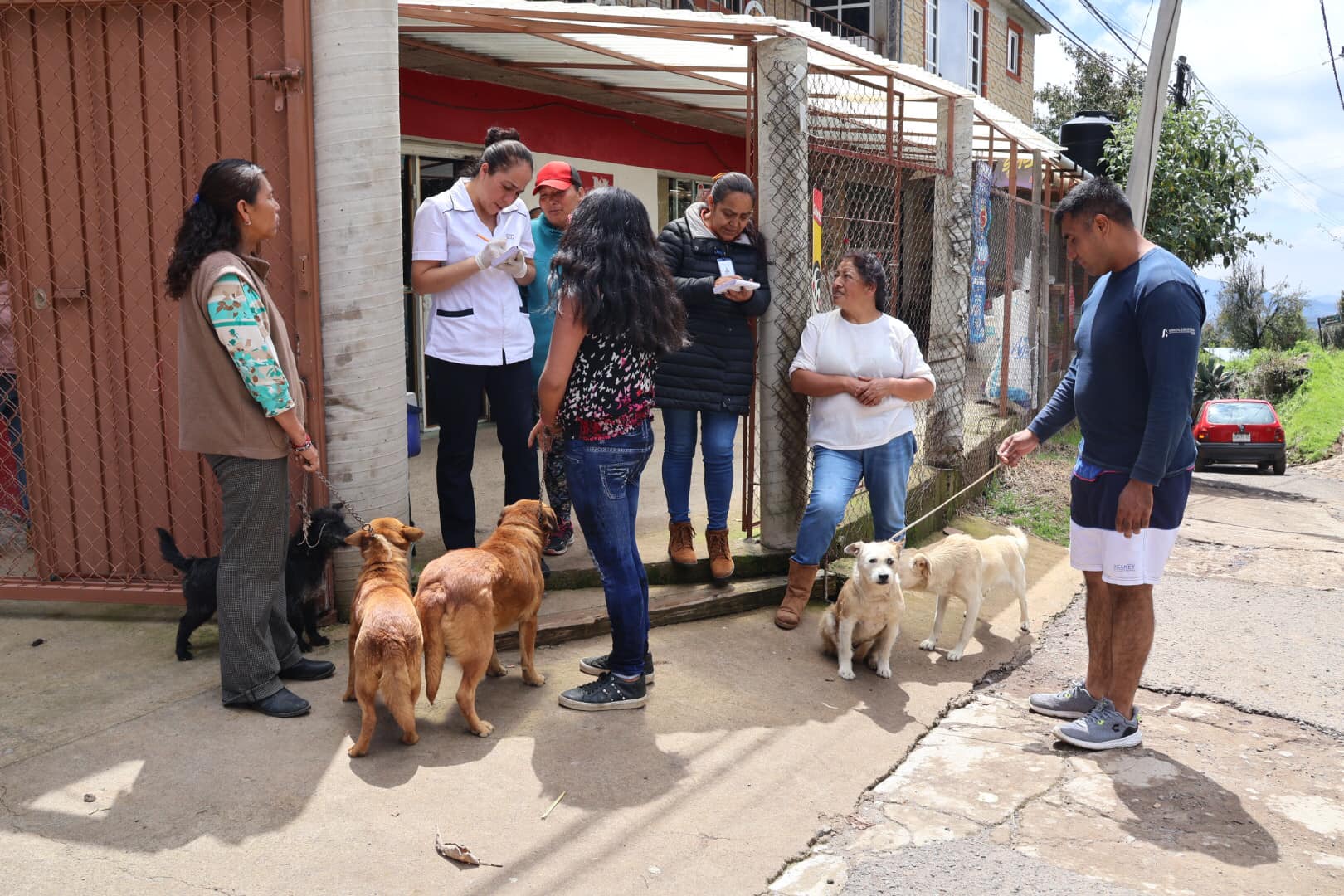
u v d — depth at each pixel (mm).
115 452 4316
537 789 3072
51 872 2516
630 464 3521
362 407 4102
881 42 13992
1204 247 14578
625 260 3342
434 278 4180
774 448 5113
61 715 3375
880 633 4312
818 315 4812
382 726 3385
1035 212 11008
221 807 2844
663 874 2703
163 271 4176
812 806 3162
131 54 4078
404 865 2637
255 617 3412
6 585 4352
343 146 3943
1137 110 14539
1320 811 3336
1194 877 2885
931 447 7355
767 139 4898
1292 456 20156
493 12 4535
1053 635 5152
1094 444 3701
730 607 4828
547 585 4680
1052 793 3391
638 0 8172
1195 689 4500
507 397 4512
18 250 4250
